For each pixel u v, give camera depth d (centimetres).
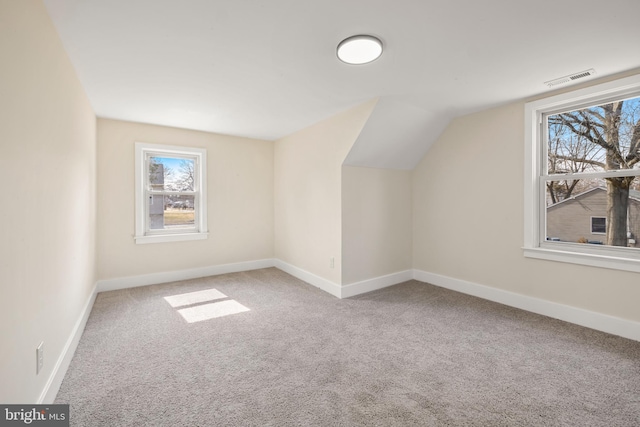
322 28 167
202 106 296
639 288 217
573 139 259
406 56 199
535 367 184
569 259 251
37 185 137
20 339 117
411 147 349
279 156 444
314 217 364
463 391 161
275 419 141
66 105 188
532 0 143
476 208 320
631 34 171
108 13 151
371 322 253
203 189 399
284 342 217
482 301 305
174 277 380
